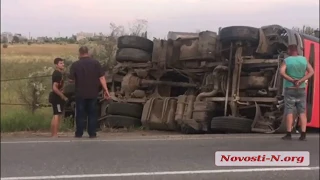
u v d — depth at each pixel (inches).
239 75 407.8
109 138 348.5
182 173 247.4
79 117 350.9
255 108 408.2
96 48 538.3
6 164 258.1
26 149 297.3
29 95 550.0
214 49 427.2
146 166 259.9
